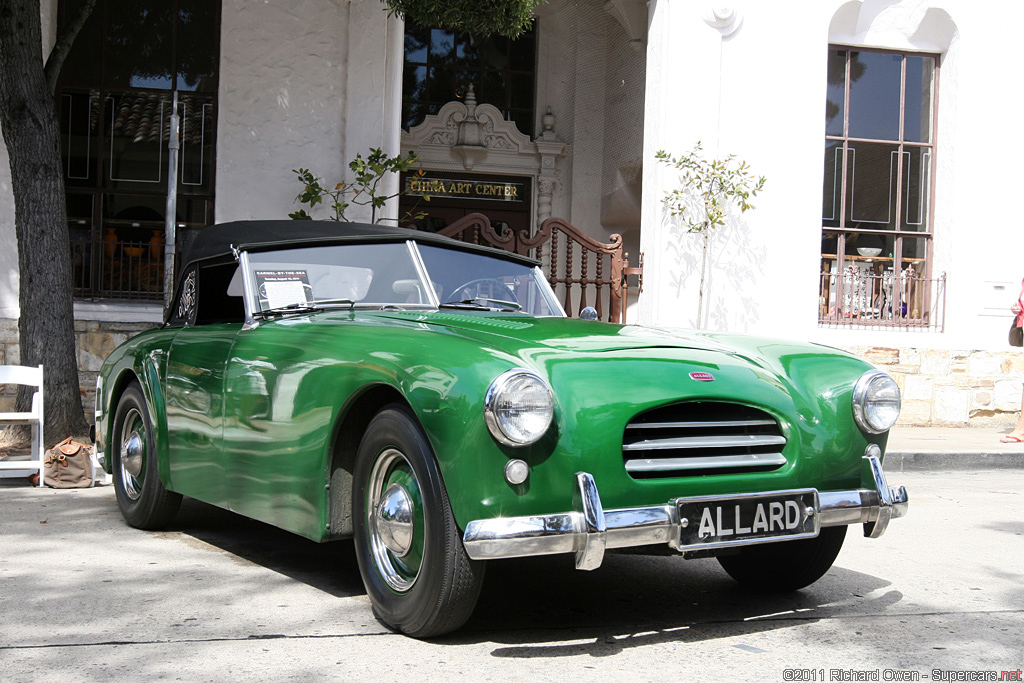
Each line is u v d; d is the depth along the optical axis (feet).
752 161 32.94
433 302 12.91
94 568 12.72
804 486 10.20
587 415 9.09
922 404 34.30
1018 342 32.58
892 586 12.59
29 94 21.52
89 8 22.08
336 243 13.16
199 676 8.56
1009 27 34.71
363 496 10.21
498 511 8.77
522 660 9.16
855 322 34.96
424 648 9.48
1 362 28.25
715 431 9.91
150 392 14.58
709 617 10.90
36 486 19.90
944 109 35.45
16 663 8.86
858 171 35.50
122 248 30.17
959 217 34.71
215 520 16.28
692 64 32.58
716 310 32.71
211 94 30.55
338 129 31.04
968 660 9.44
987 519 18.17
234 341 12.48
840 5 33.37
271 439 11.41
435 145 45.16
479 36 46.14
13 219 28.40
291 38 30.68
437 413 9.03
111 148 30.09
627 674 8.80
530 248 31.91
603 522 8.82
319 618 10.51
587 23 46.78
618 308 32.89
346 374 10.16
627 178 44.47
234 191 30.40
